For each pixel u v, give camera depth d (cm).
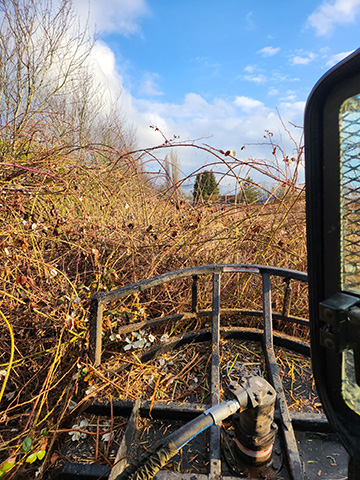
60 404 186
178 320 259
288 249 324
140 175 452
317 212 81
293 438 157
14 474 146
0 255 249
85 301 238
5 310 246
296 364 234
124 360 222
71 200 379
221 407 124
